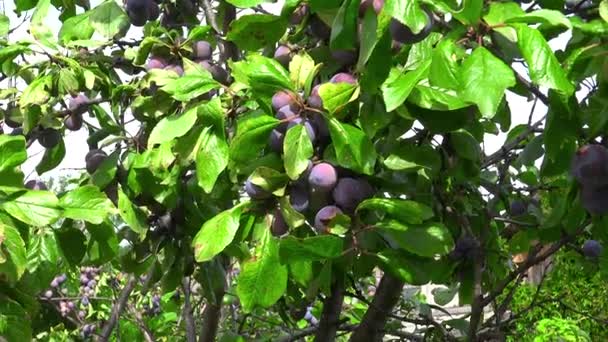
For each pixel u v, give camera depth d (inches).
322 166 50.2
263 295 50.9
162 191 63.5
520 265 66.3
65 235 63.0
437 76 44.2
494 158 68.9
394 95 44.8
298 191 51.1
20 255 53.2
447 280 72.9
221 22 74.0
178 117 53.9
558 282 123.3
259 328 101.3
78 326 107.9
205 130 53.1
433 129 50.5
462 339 68.7
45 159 71.5
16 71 70.5
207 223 50.7
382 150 55.1
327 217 49.4
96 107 72.9
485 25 45.9
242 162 51.3
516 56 46.8
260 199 51.3
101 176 64.5
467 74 43.4
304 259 50.0
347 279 67.1
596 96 52.9
